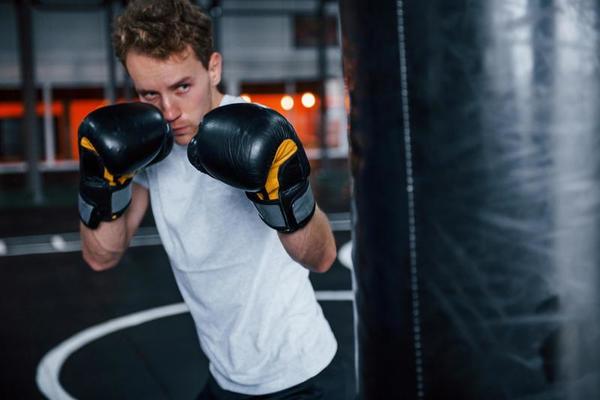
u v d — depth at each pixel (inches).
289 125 42.6
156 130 46.9
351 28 30.3
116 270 236.5
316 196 433.1
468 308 28.4
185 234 54.2
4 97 621.9
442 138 27.8
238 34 589.0
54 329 171.2
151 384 131.1
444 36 27.2
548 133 27.1
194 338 158.7
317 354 55.4
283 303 54.5
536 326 28.2
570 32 26.9
